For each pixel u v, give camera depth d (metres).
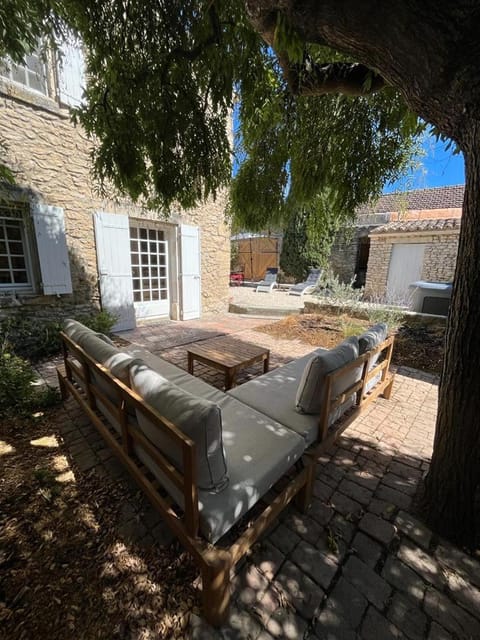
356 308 5.63
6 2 1.31
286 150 2.42
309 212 3.05
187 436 1.00
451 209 7.64
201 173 2.06
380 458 1.97
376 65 1.02
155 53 1.54
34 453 1.89
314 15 0.91
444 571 1.24
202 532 1.03
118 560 1.24
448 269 6.75
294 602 1.11
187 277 5.83
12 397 2.35
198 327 5.45
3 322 3.57
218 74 1.65
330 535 1.39
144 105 1.69
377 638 1.01
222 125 1.98
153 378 1.27
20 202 3.57
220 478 1.13
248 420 1.68
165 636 0.99
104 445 1.98
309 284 9.93
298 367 2.63
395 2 0.79
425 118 1.11
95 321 4.23
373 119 2.07
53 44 1.60
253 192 2.68
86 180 4.17
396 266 7.54
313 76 1.50
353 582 1.19
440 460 1.39
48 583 1.14
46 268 3.88
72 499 1.54
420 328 4.80
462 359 1.23
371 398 2.34
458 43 0.80
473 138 1.02
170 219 5.35
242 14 1.38
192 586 1.15
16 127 3.42
